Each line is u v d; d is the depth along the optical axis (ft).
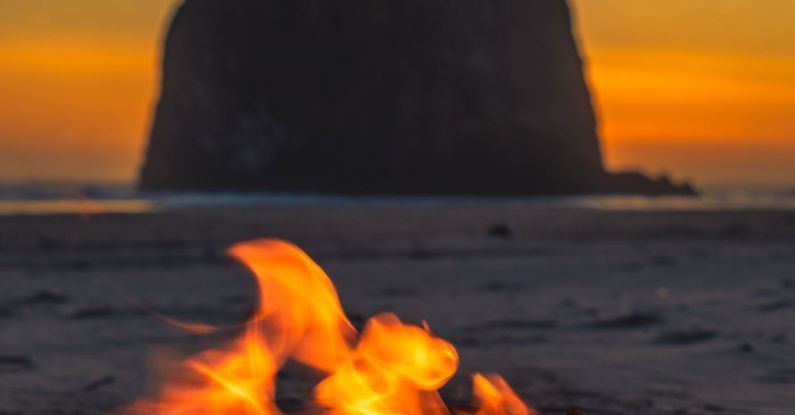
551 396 28.86
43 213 193.47
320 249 98.84
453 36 578.66
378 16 581.53
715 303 55.93
